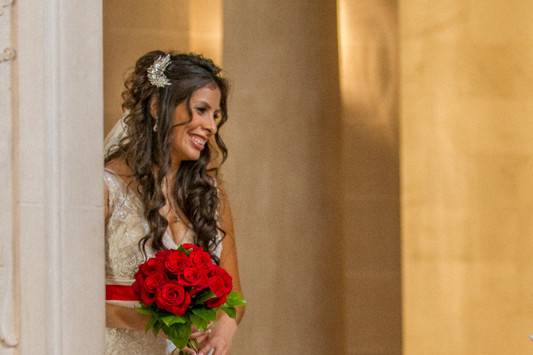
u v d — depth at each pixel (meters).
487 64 8.95
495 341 8.95
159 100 6.44
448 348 8.88
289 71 8.80
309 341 8.80
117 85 8.27
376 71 8.76
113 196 6.41
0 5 5.28
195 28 8.54
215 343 6.41
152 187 6.41
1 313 5.29
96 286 5.42
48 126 5.29
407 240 8.80
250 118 8.70
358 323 8.72
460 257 8.90
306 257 8.80
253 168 8.71
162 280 5.80
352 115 8.70
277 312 8.76
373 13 8.75
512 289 8.98
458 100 8.90
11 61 5.29
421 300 8.84
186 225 6.58
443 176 8.88
